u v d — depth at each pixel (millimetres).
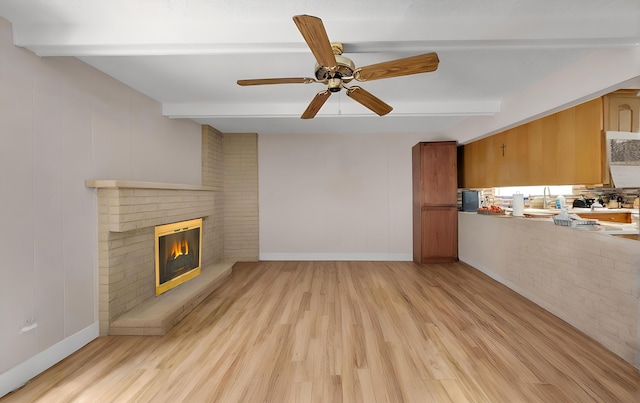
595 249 2535
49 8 1868
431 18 2002
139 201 2932
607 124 2914
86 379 2076
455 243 5301
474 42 2047
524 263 3604
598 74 2377
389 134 5699
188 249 4082
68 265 2400
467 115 3918
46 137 2227
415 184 5539
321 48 1648
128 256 2945
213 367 2205
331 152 5699
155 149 3613
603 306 2451
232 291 3924
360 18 2000
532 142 3797
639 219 2305
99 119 2736
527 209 5113
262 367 2199
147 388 1973
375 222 5699
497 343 2508
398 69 1889
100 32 2037
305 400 1847
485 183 4824
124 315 2820
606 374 2078
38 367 2146
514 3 1843
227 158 5625
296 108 3787
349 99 3668
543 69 2756
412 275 4598
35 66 2154
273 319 3037
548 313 3129
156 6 1862
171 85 3123
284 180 5719
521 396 1858
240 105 3787
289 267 5195
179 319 3018
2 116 1939
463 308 3273
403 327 2822
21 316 2043
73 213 2445
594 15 1970
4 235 1942
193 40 2043
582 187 5000
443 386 1963
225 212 5625
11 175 1987
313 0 1808
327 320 2998
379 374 2100
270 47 2113
